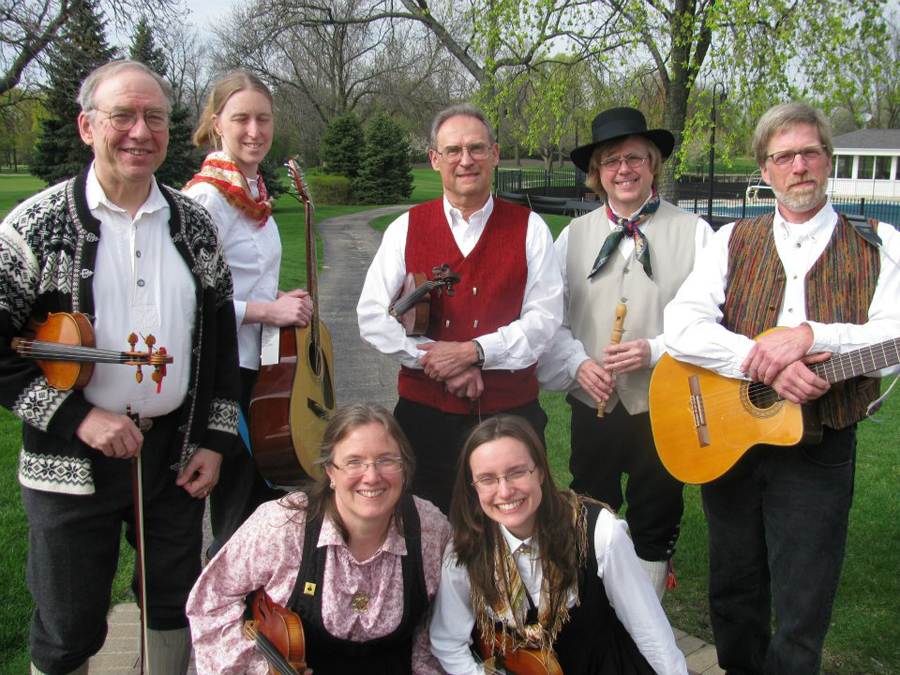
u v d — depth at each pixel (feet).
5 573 11.04
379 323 9.55
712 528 8.87
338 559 7.34
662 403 9.15
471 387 9.21
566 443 17.31
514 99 51.70
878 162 134.51
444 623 7.85
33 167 76.13
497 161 9.72
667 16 42.32
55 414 7.05
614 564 7.49
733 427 8.41
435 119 9.48
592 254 10.35
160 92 7.32
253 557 7.34
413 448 9.82
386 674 7.77
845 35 38.65
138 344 7.41
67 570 7.50
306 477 9.04
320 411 9.73
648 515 10.15
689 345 8.60
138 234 7.43
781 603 8.11
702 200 82.48
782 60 39.55
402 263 9.78
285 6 79.61
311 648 7.50
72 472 7.27
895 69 40.27
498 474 7.35
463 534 7.66
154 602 8.09
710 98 42.75
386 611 7.52
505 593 7.62
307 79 120.88
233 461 9.71
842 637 10.14
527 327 9.37
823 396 7.84
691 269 9.95
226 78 9.82
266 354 9.28
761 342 7.98
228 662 7.31
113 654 9.69
